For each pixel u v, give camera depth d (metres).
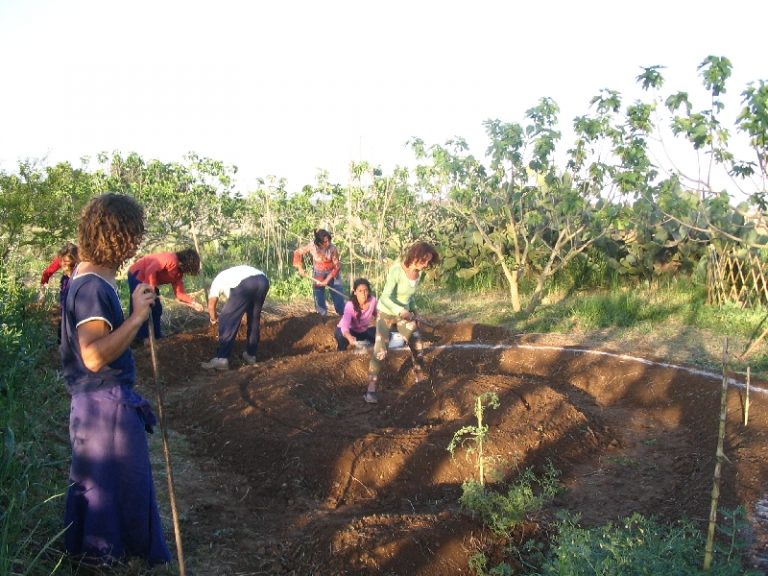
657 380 7.29
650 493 5.10
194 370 7.92
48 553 3.64
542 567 3.89
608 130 9.81
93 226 3.28
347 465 5.28
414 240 14.22
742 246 10.58
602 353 8.07
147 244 13.97
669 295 11.45
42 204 9.11
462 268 13.91
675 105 7.89
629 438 6.29
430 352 8.49
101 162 13.86
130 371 3.59
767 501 4.67
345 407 7.02
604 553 3.70
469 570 4.00
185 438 5.97
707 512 4.58
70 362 3.45
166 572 3.80
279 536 4.48
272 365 7.49
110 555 3.55
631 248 12.55
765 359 7.91
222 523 4.57
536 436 5.73
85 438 3.46
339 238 14.41
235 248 15.93
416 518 4.28
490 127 11.03
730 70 7.45
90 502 3.50
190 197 13.59
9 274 8.72
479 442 4.81
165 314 9.70
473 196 11.77
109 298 3.34
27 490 3.99
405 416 6.64
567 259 11.05
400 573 3.91
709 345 8.85
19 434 4.59
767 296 10.12
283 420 5.93
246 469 5.41
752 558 3.99
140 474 3.56
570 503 4.96
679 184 8.62
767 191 7.44
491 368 8.37
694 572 3.54
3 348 5.57
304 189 15.66
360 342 8.42
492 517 4.24
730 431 5.98
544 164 10.70
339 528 4.18
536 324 10.40
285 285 12.77
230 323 7.93
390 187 14.23
